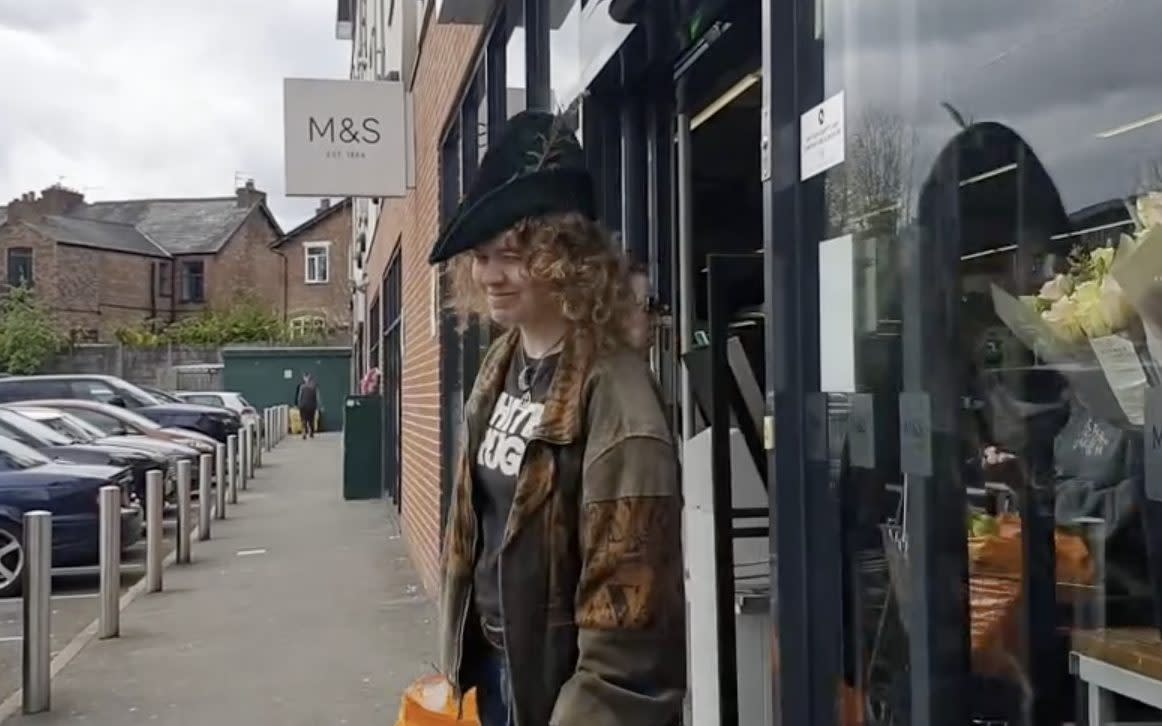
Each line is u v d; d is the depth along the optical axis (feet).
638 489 6.39
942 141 6.00
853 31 6.41
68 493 35.53
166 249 189.67
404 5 35.40
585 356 6.79
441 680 9.34
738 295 9.66
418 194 33.40
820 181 6.67
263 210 195.93
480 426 7.47
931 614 6.11
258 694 21.26
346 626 27.17
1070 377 5.62
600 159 13.78
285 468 79.71
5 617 31.24
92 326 174.40
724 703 9.32
